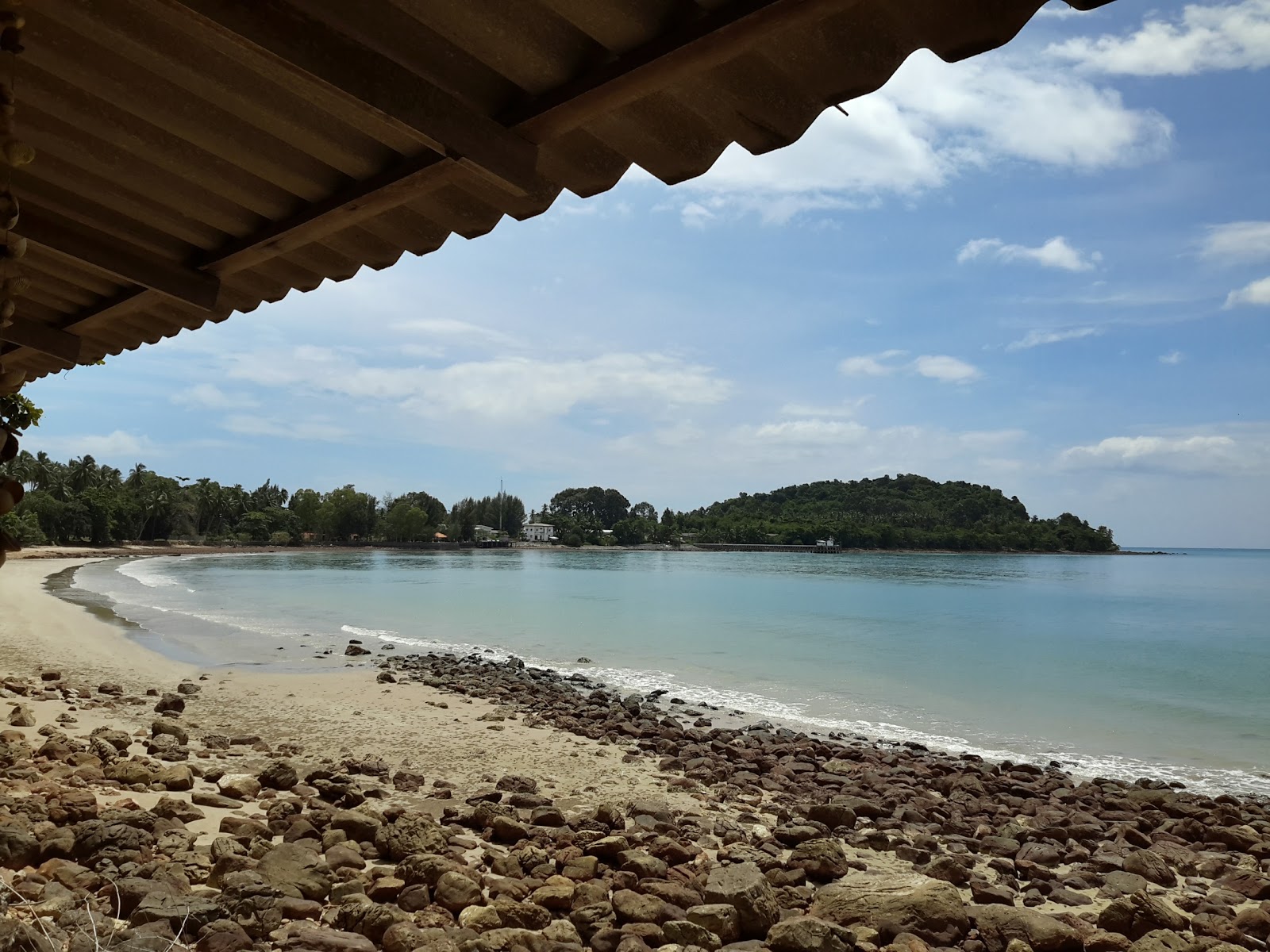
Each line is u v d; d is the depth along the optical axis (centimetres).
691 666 2036
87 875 392
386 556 11481
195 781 648
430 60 231
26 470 10225
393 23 220
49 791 529
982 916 478
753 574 8706
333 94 226
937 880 509
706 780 899
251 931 361
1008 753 1222
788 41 213
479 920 402
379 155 291
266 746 845
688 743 1127
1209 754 1248
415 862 453
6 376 169
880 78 219
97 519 10031
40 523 9256
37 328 476
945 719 1470
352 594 4175
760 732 1275
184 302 396
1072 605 4641
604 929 406
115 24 234
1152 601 5034
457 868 456
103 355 538
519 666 1891
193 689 1198
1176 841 760
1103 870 661
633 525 19550
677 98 238
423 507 17188
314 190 317
